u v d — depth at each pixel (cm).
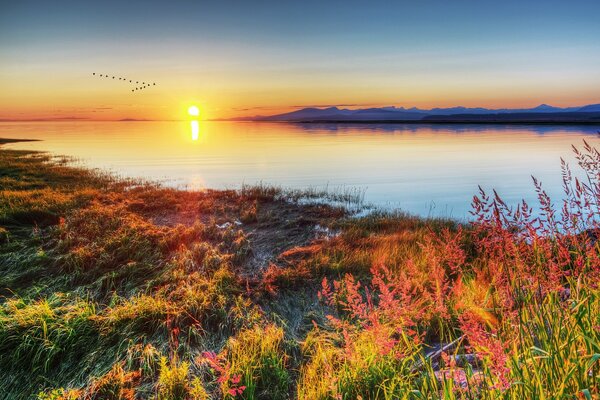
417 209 1769
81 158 3859
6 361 499
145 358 492
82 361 500
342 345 507
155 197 1659
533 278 307
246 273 832
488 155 4616
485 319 328
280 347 520
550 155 4541
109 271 786
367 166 3550
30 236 1015
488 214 319
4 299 687
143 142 7250
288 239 1120
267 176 2853
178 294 675
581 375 236
